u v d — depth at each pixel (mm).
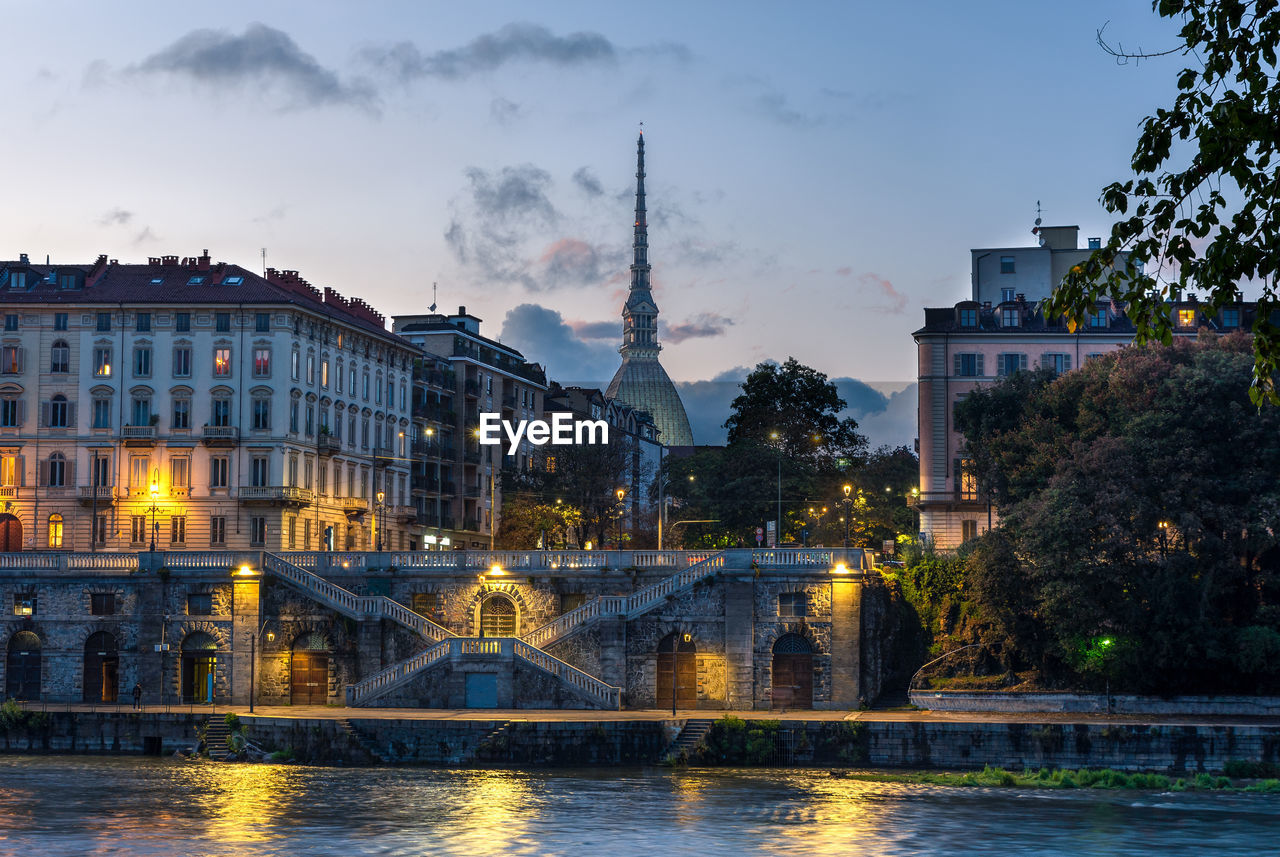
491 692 91500
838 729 82438
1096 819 66062
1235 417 94938
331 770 80688
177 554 99875
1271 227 21984
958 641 96938
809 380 149500
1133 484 93750
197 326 126375
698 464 151750
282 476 124750
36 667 100562
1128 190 22641
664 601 94750
